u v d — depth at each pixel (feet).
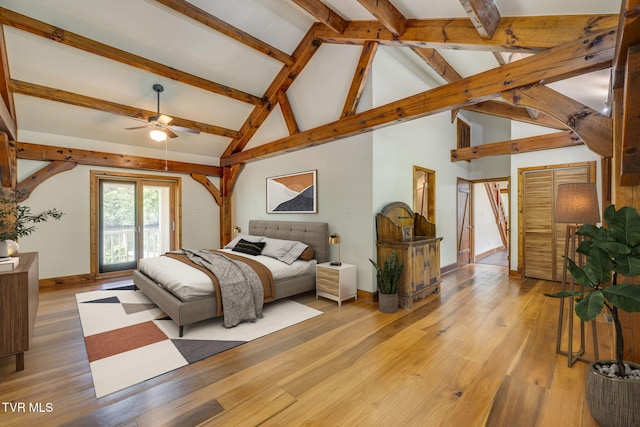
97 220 18.02
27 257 9.90
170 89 15.53
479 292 14.64
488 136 23.00
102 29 11.87
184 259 13.35
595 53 7.22
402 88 14.88
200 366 7.77
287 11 12.78
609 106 12.26
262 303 11.37
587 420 5.68
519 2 7.59
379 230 13.24
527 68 8.43
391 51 14.15
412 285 12.38
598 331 9.79
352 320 10.98
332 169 14.96
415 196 16.29
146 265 13.30
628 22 4.73
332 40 13.05
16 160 14.84
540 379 7.08
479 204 26.07
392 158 14.56
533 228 17.17
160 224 21.09
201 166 22.24
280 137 18.21
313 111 15.60
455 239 21.01
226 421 5.75
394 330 10.03
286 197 17.71
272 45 14.20
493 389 6.71
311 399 6.41
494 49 8.79
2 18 10.18
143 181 20.22
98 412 5.99
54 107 14.79
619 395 5.17
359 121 13.04
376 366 7.73
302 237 15.75
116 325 10.52
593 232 5.89
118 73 13.89
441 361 7.95
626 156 5.90
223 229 23.13
